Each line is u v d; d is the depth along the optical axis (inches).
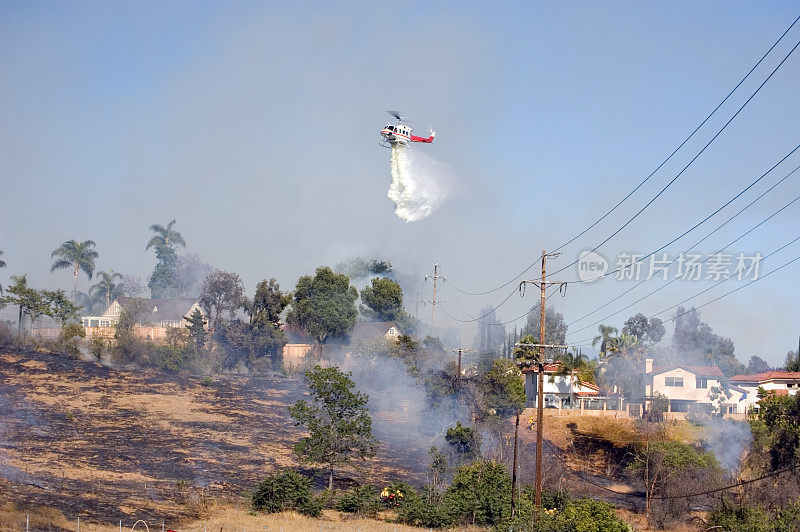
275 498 2010.3
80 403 3149.6
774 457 2620.6
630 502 2608.3
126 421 2957.7
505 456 2783.0
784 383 4010.8
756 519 2076.8
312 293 4685.0
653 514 2384.4
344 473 2615.7
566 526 1737.2
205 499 2007.9
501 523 1894.7
